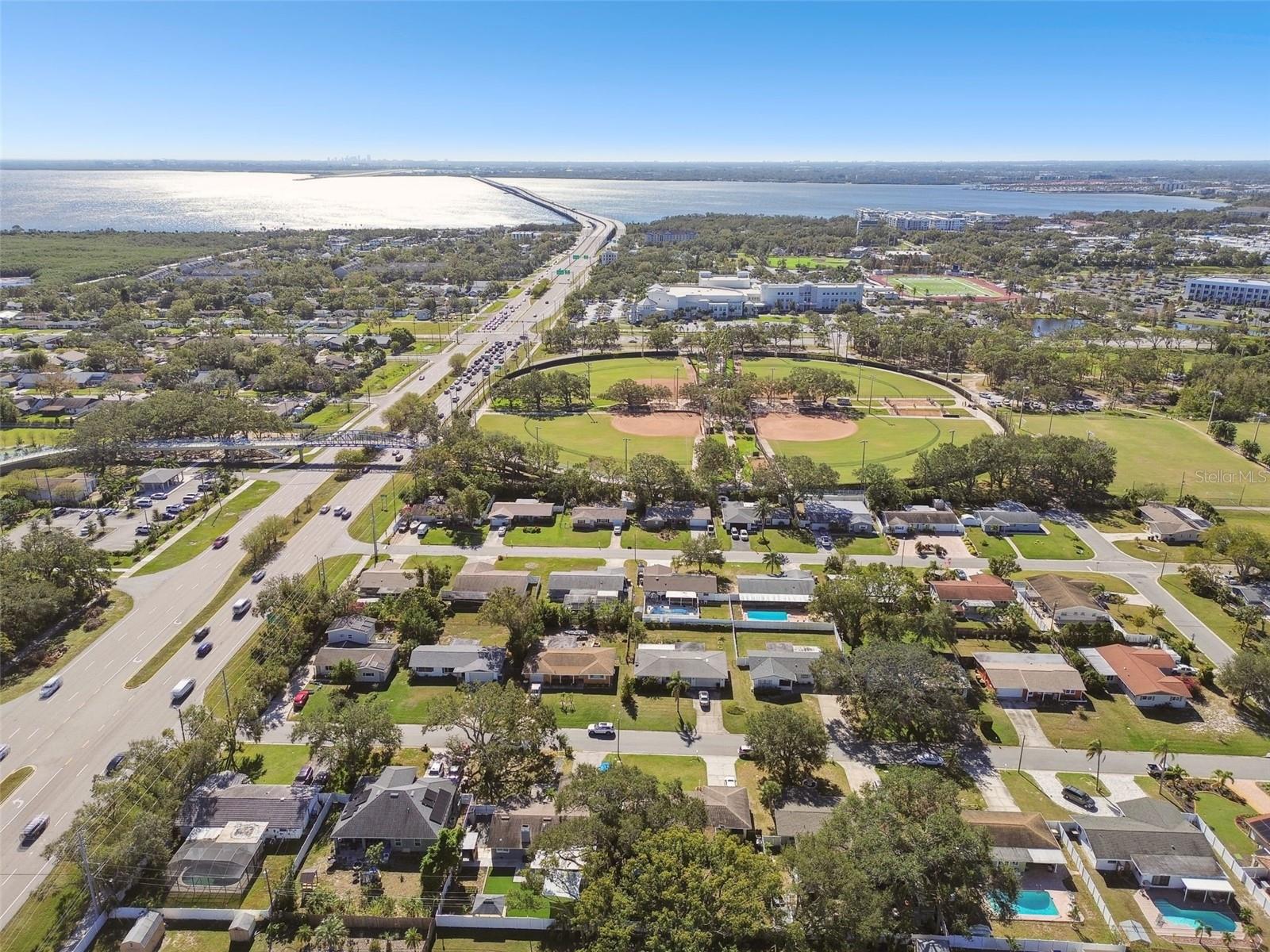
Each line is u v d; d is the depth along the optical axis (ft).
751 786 412.77
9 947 321.73
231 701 468.34
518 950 324.19
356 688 492.95
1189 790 412.16
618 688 495.41
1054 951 321.11
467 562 640.99
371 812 373.40
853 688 457.68
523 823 371.56
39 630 538.88
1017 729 460.14
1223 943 328.49
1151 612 565.53
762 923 309.01
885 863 320.50
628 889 309.42
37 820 378.73
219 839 365.61
